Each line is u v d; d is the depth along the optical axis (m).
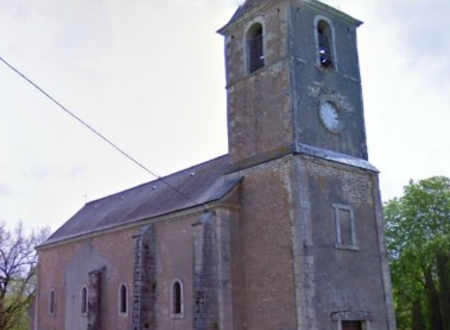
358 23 26.98
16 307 47.47
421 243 41.75
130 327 28.41
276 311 21.09
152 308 26.59
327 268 21.23
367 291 22.52
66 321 35.34
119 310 29.66
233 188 23.72
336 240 22.03
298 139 22.33
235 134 25.42
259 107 24.38
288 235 21.28
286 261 21.14
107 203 39.94
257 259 22.50
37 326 38.91
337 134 24.11
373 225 24.02
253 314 22.12
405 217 43.25
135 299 26.61
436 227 42.06
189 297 24.44
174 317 25.14
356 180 23.95
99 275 31.70
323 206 22.03
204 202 23.97
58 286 37.38
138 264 26.97
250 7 25.72
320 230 21.52
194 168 32.56
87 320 31.97
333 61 25.31
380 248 23.80
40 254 41.03
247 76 25.41
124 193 39.19
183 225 25.77
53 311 37.38
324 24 25.78
